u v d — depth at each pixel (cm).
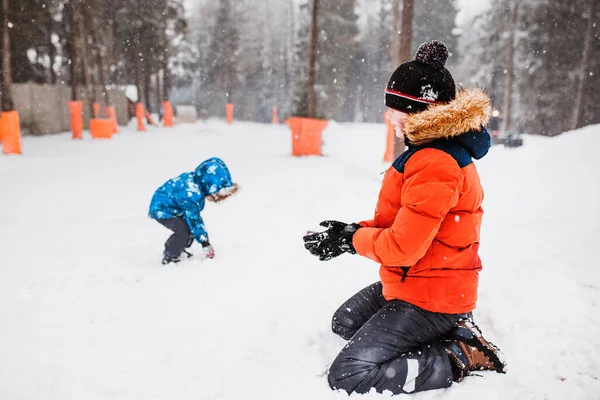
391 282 220
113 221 570
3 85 1241
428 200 188
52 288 352
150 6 3269
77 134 1942
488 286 323
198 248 461
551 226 474
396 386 210
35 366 245
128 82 4100
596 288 325
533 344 251
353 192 732
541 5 2741
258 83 5634
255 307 317
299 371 236
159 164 1180
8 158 1154
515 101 3247
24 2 2353
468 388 216
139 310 315
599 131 751
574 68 2745
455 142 198
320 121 1408
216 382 229
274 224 548
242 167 1109
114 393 223
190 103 6209
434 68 200
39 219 577
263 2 5709
